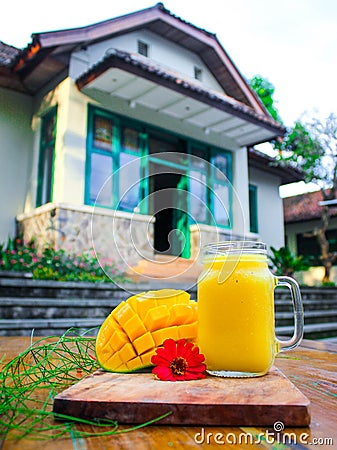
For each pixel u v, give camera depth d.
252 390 0.63
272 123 6.91
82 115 5.63
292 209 12.35
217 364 0.75
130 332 0.79
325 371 0.96
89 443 0.49
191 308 0.84
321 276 10.99
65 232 5.16
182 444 0.49
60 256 4.77
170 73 5.84
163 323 0.80
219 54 7.50
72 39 5.41
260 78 11.87
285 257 7.96
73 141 5.50
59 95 5.72
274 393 0.62
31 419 0.57
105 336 0.80
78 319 3.49
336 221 11.48
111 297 4.20
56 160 5.55
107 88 5.69
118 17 5.96
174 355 0.73
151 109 6.38
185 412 0.56
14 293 3.66
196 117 6.58
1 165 5.98
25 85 6.11
